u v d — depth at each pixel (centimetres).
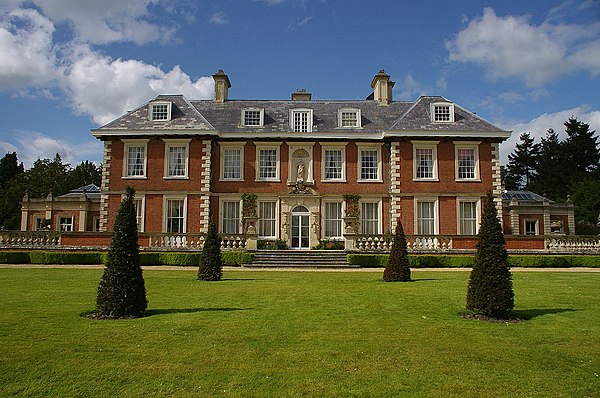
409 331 899
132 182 2967
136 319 989
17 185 5738
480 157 2973
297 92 3600
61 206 3956
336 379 655
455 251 2595
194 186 2962
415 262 2436
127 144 2992
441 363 717
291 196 3003
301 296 1316
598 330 905
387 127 3130
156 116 3058
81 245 2636
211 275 1744
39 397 599
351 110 3131
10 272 1970
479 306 1024
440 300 1241
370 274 2039
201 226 2939
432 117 3058
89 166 6769
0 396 598
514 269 2281
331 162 3072
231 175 3066
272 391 615
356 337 855
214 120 3194
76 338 834
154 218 2948
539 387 629
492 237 1039
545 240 2605
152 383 639
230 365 707
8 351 759
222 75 3409
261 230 3033
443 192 2947
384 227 2994
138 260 1059
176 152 3009
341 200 3014
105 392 612
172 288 1488
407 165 2967
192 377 660
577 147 6606
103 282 1030
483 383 642
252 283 1636
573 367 702
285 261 2488
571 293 1359
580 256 2438
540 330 904
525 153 7619
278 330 904
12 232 2634
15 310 1065
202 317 1014
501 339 843
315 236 2981
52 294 1303
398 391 616
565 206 3894
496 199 2941
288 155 3056
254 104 3359
